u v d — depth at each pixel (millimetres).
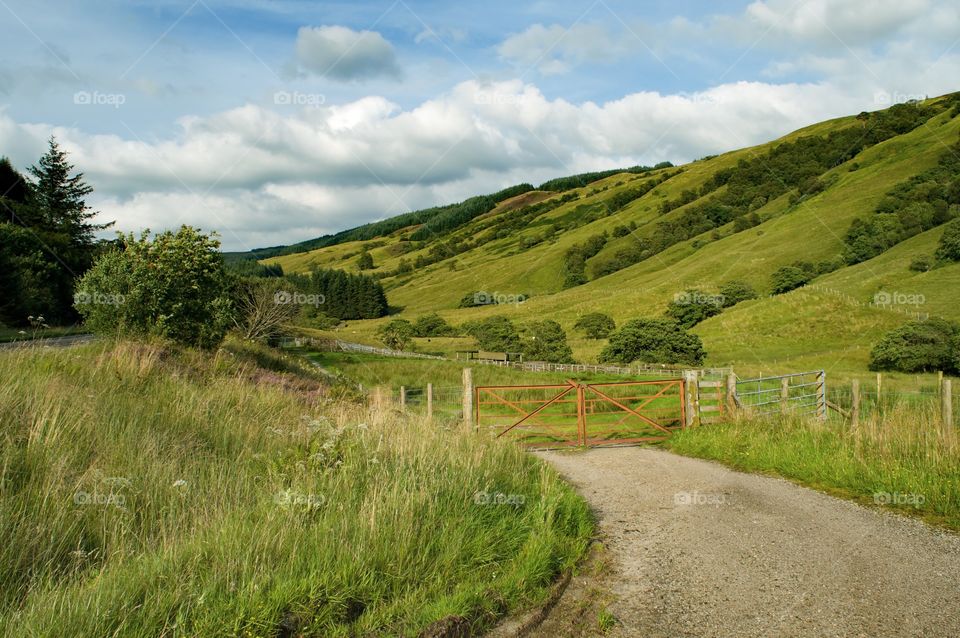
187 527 4836
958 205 85000
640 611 4566
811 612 4520
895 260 72875
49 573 3889
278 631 3492
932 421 9508
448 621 3812
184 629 3336
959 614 4438
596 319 76688
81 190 55156
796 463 9195
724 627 4309
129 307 15273
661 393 13758
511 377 35469
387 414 10336
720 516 7027
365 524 4758
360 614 3918
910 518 6816
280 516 4812
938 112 145500
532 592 4629
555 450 12836
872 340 53375
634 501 7895
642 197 179750
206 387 10414
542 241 163250
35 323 10078
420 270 162625
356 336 74188
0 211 46781
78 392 7254
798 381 36969
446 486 6184
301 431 8469
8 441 5359
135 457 5906
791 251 92625
